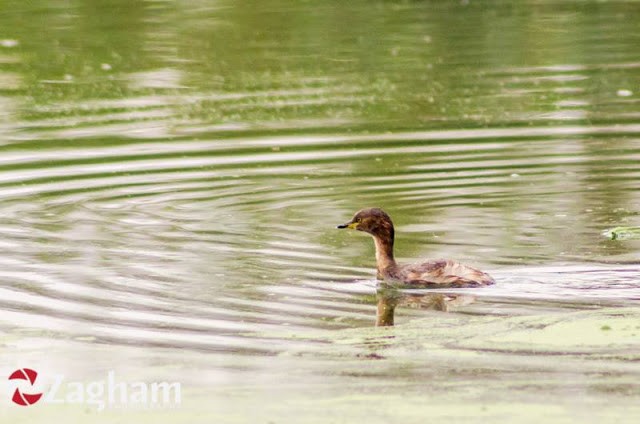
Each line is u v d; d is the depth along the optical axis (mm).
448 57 31250
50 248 17156
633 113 25328
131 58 31625
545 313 14148
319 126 24719
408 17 37375
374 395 11750
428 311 14430
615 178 20594
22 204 19469
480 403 11477
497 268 16078
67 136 24031
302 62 30891
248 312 14469
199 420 11266
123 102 27016
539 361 12562
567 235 17516
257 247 17203
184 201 19656
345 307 14656
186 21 36750
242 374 12445
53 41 33844
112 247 17188
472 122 24859
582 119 24922
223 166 21828
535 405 11383
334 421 11117
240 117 25500
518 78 28766
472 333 13516
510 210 18891
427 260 15852
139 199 19781
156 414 11508
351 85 28328
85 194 20078
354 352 13023
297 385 12109
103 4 39812
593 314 14039
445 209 19031
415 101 26719
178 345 13383
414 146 23078
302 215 18859
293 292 15242
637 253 16578
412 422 11055
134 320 14203
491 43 32969
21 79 29453
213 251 16984
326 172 21344
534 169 21281
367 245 17422
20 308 14680
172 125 24922
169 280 15695
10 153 22734
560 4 39438
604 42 32812
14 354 13188
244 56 31703
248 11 38469
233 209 19219
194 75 29641
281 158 22297
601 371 12211
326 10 38562
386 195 19859
